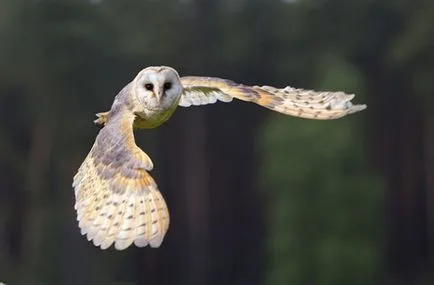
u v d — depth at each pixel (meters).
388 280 64.25
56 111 62.50
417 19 66.81
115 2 67.38
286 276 47.78
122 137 5.22
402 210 65.94
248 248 66.81
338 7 70.50
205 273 65.38
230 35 70.88
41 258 55.75
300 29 71.44
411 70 66.56
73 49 63.84
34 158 61.31
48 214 57.88
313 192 48.09
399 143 67.12
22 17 63.47
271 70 71.50
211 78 6.44
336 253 47.25
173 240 64.69
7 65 63.12
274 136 48.91
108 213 4.79
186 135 65.81
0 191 59.91
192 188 65.75
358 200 48.16
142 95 5.57
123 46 65.38
